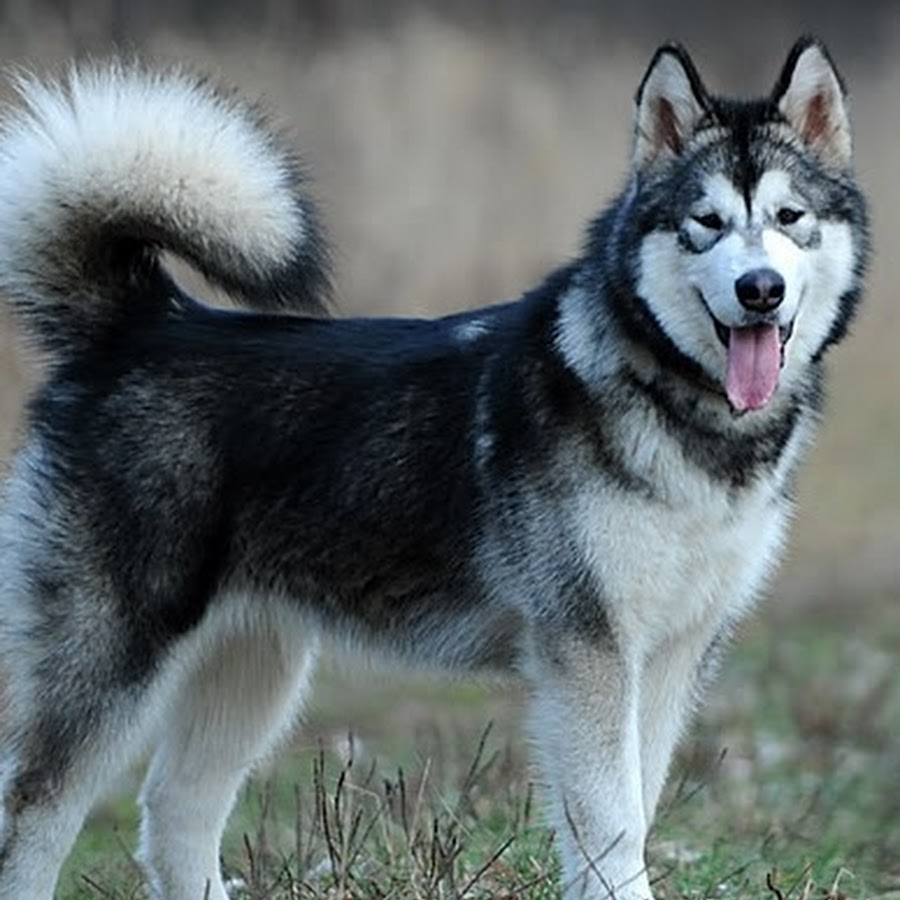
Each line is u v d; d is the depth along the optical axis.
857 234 10.78
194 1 25.89
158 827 11.72
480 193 27.55
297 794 12.67
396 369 11.30
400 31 29.09
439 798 13.01
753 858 12.89
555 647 10.68
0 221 11.53
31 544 11.34
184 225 11.31
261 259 11.31
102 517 11.23
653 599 10.67
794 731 18.34
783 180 10.45
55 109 11.52
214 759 11.77
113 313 11.60
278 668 11.80
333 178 26.41
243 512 11.33
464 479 11.01
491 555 10.93
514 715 18.72
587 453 10.57
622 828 10.53
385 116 27.23
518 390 10.85
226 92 11.84
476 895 10.98
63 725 11.16
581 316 10.69
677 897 11.45
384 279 26.03
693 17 44.28
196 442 11.24
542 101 29.05
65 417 11.43
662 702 11.18
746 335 10.28
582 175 28.70
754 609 15.17
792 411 10.85
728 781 16.17
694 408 10.53
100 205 11.38
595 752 10.59
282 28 26.91
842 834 14.29
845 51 44.03
